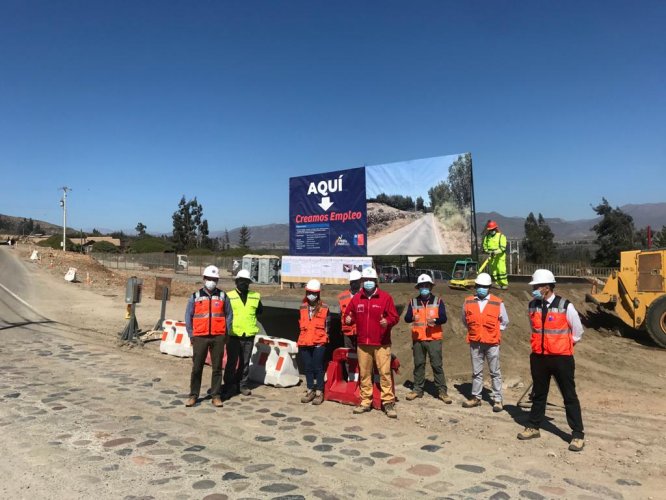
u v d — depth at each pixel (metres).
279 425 6.34
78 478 4.59
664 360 11.09
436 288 13.94
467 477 4.74
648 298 12.63
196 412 6.85
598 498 4.33
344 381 7.86
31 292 24.14
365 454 5.33
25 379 8.55
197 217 96.25
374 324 6.82
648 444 5.79
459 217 13.50
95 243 98.31
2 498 4.20
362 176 15.09
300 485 4.50
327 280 15.43
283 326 11.56
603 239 41.25
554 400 7.91
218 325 7.21
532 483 4.62
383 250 14.66
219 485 4.47
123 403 7.19
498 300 7.25
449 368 9.58
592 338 13.01
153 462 4.98
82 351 11.35
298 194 16.52
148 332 13.38
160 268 62.41
